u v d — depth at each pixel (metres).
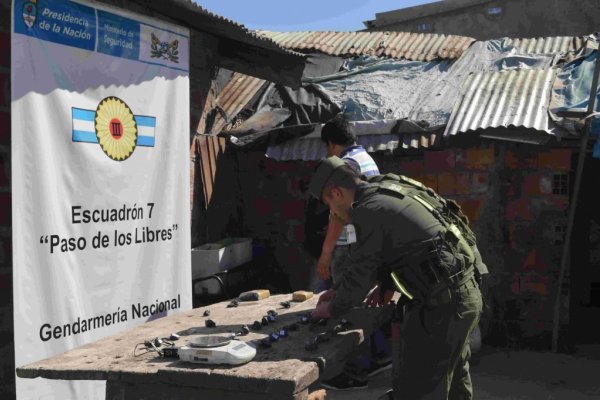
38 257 3.55
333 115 6.68
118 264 4.15
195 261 5.67
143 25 4.36
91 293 3.92
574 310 6.16
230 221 6.84
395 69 7.30
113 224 4.11
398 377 2.81
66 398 3.75
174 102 4.70
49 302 3.61
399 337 2.87
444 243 2.67
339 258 4.42
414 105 6.55
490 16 13.58
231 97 7.20
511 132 5.61
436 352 2.69
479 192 6.04
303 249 6.85
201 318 3.17
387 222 2.64
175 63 4.70
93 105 3.95
